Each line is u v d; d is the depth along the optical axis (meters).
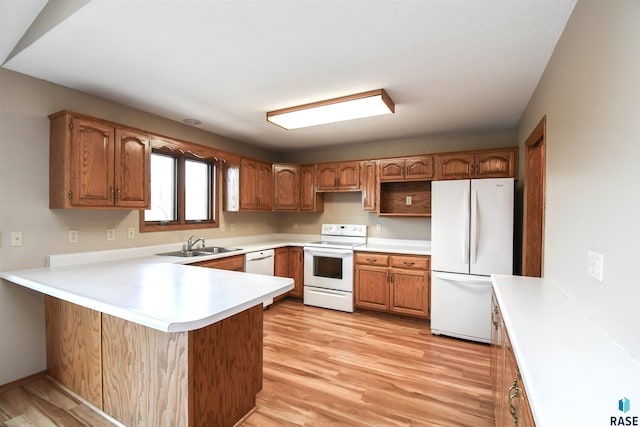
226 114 3.14
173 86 2.44
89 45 1.84
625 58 1.01
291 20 1.59
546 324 1.21
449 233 3.17
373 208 4.08
